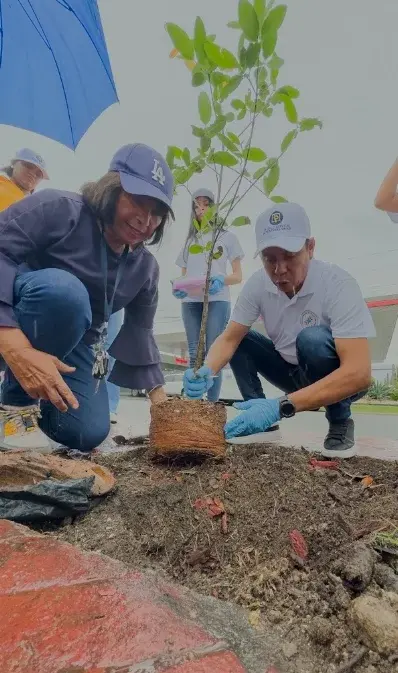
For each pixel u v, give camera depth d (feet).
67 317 7.52
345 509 5.59
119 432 12.49
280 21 6.01
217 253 7.68
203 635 3.25
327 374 8.52
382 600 3.93
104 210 7.31
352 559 4.40
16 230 7.34
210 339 13.33
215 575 4.50
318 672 3.28
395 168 9.95
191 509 5.46
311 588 4.23
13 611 3.38
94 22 10.63
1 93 10.87
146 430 12.84
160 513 5.48
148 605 3.53
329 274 8.34
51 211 7.50
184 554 4.79
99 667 2.81
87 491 5.63
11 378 8.25
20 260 7.52
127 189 6.77
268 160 6.94
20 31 10.41
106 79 11.21
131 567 4.25
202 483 6.13
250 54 6.19
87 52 10.78
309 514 5.30
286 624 3.78
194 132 6.83
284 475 6.40
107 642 3.05
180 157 7.11
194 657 2.95
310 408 7.70
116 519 5.48
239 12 5.99
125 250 8.22
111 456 8.10
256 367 10.64
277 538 4.88
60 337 7.72
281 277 8.05
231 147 6.89
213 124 6.72
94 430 8.87
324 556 4.60
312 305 8.50
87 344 8.87
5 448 7.80
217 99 6.63
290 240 7.60
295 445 9.43
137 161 6.91
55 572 4.00
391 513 5.48
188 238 11.50
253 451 8.00
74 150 11.14
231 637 3.44
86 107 11.14
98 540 5.09
